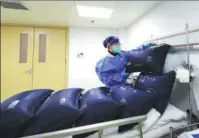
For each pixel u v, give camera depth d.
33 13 2.80
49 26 3.61
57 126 0.98
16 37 3.52
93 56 3.80
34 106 1.09
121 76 1.86
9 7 2.46
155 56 1.67
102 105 1.10
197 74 1.55
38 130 0.96
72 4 2.40
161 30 2.22
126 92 1.35
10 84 3.50
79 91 1.49
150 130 1.30
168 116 1.41
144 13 2.76
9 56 3.50
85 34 3.78
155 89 1.46
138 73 1.94
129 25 3.59
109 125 0.99
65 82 3.70
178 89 1.79
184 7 1.74
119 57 1.92
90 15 2.92
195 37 1.58
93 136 1.14
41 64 3.62
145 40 2.74
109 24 3.53
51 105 1.05
